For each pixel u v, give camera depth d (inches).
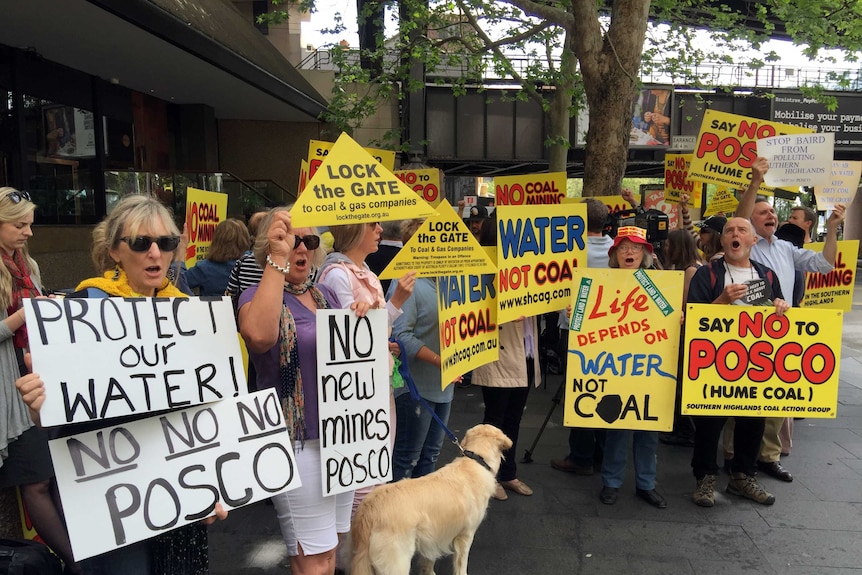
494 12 427.5
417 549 108.3
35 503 102.2
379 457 97.5
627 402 146.9
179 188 347.3
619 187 257.9
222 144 547.2
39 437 101.1
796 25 297.1
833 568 127.8
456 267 121.9
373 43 546.9
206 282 183.8
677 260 188.9
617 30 247.4
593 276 144.8
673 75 485.4
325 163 89.4
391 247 204.4
